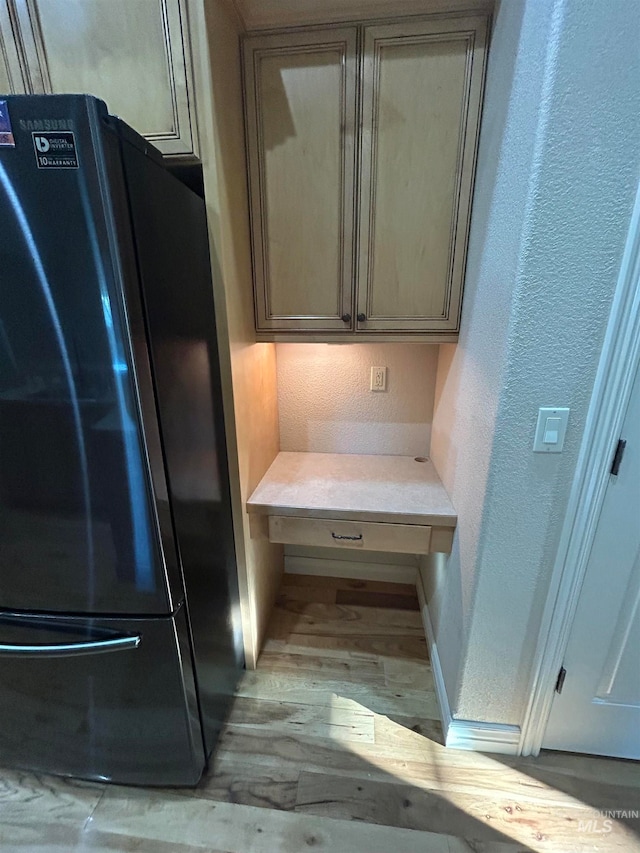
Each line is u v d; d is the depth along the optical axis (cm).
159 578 104
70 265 84
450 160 130
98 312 86
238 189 134
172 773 125
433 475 178
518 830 117
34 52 112
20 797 127
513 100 100
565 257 92
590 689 128
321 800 125
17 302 87
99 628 110
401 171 132
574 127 84
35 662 114
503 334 103
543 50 83
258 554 174
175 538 109
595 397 100
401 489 165
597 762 135
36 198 81
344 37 122
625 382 98
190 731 120
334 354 194
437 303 144
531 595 120
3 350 90
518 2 97
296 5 117
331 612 205
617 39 78
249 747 140
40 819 121
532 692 130
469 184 131
